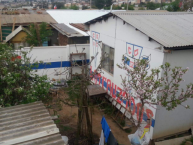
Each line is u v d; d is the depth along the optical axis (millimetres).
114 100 8680
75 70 11609
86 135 6805
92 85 9797
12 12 17328
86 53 11812
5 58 6164
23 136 3727
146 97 4629
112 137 4980
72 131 7227
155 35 6043
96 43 10109
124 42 7645
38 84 5957
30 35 12695
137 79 4738
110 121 8297
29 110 4559
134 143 5500
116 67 8367
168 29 6691
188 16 8438
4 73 5824
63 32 12680
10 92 5648
